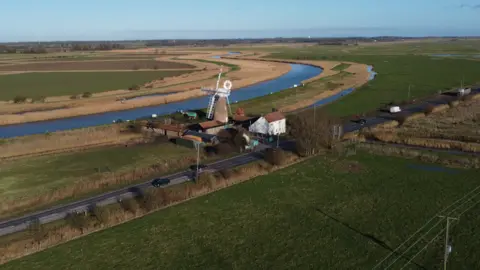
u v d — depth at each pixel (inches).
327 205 2201.0
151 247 1795.0
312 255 1733.5
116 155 3046.3
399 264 1658.5
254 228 1961.1
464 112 4375.0
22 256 1718.8
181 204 2215.8
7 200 2210.9
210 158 2918.3
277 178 2588.6
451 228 1929.1
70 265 1659.7
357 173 2659.9
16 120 4266.7
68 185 2433.6
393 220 2022.6
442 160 2837.1
